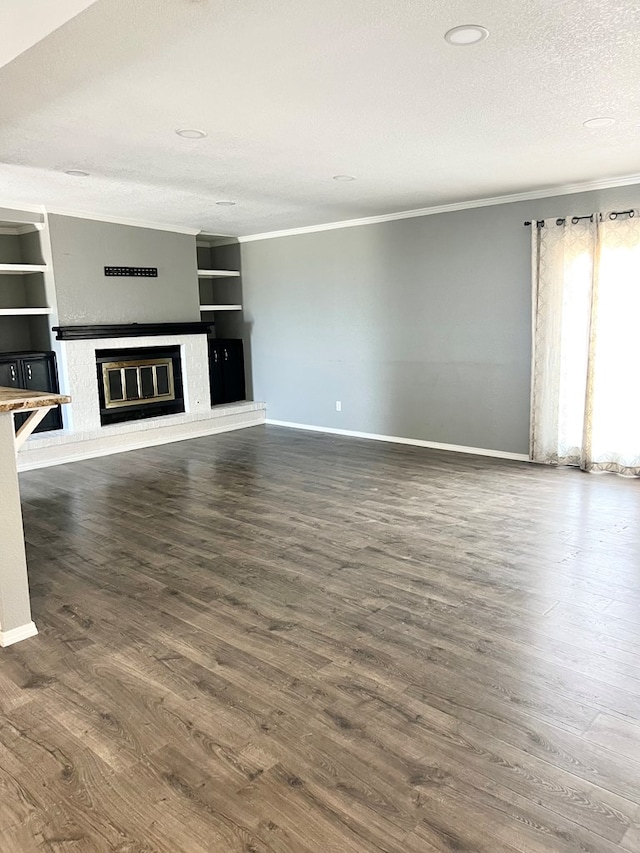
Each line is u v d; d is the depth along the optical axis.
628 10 2.24
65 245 6.26
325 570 3.46
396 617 2.90
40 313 6.34
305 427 8.02
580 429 5.62
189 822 1.73
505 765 1.92
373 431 7.28
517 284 5.84
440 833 1.67
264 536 4.02
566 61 2.69
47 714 2.22
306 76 2.80
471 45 2.52
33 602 3.12
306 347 7.80
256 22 2.27
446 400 6.55
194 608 3.03
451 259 6.26
